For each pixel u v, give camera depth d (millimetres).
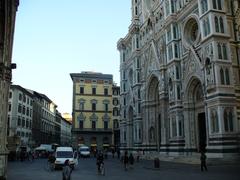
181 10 45062
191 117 42094
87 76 97750
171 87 45656
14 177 24719
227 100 34469
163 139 48000
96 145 93938
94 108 96250
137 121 59625
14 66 23078
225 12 37281
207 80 36406
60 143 143625
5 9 21625
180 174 25328
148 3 60562
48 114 118938
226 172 25297
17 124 77562
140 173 27812
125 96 70875
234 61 36750
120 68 74125
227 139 33344
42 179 23266
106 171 30703
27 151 65625
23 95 83500
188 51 42188
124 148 68062
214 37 35750
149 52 56344
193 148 41031
